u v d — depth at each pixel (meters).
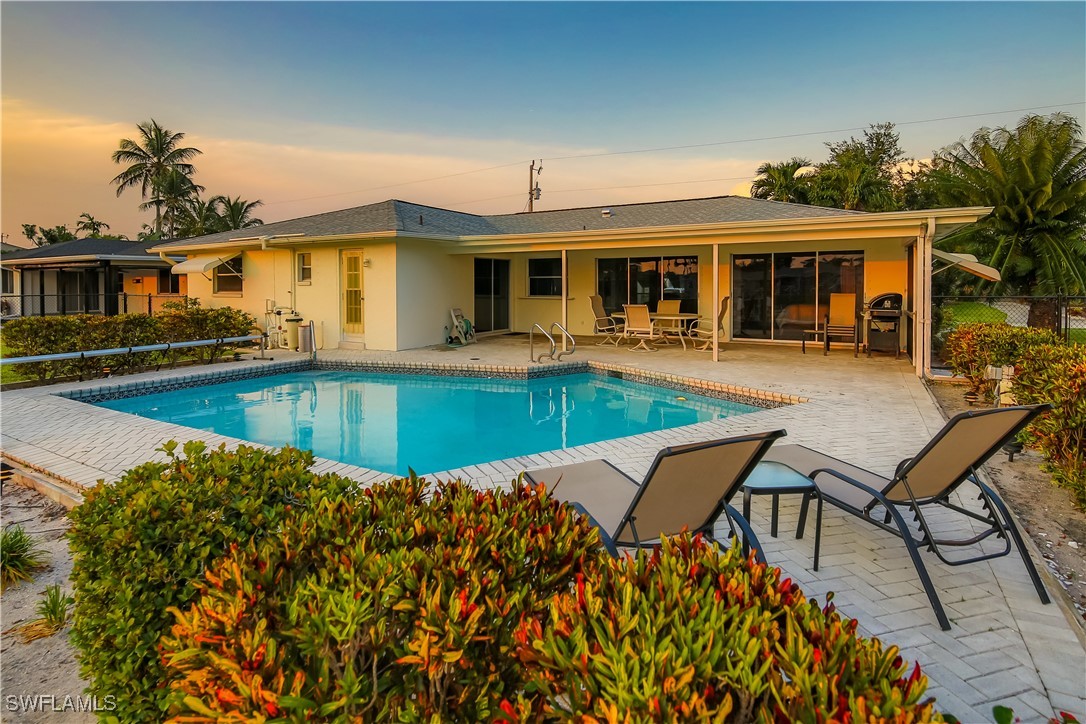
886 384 9.82
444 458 7.27
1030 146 17.47
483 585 1.66
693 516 3.07
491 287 18.42
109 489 2.60
